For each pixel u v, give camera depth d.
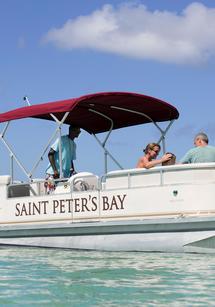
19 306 5.20
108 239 9.46
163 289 5.94
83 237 9.75
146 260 8.27
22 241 10.47
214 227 8.52
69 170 11.20
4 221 10.87
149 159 9.82
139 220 9.16
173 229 8.86
